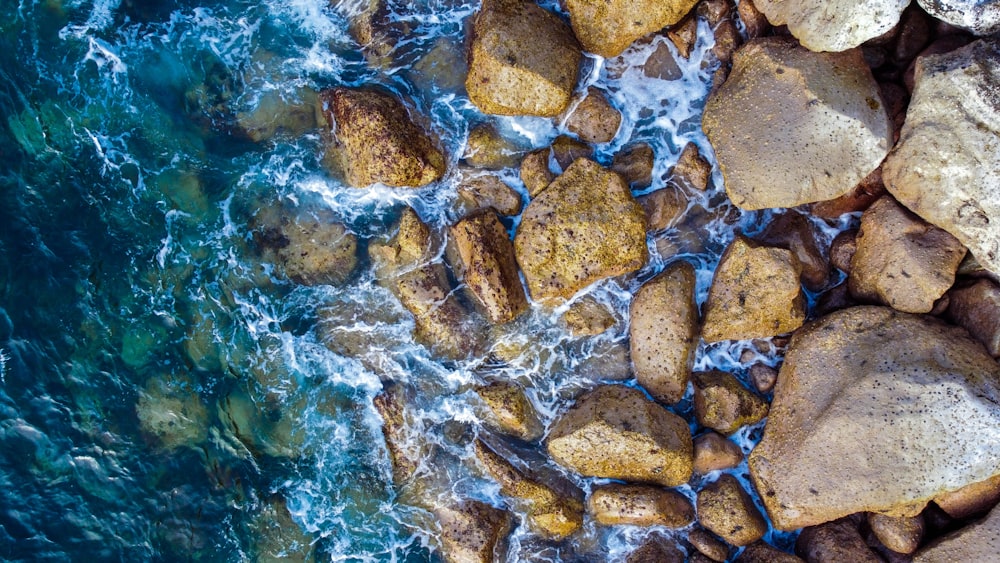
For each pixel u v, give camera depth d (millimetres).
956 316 9109
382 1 10312
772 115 8984
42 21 10281
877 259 9141
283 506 10297
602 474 9938
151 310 10219
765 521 9812
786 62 8977
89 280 10078
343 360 10414
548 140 10203
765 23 9586
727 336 9750
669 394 9930
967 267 9000
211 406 10234
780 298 9297
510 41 9398
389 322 10375
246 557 10133
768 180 8953
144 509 9828
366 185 10266
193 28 10461
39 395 9695
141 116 10367
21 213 9984
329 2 10375
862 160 8758
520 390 10242
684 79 10070
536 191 10008
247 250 10398
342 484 10375
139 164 10359
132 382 10031
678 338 9695
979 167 8148
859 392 8781
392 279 10328
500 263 9836
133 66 10375
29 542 9391
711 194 10031
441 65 10297
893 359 8773
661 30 9906
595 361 10258
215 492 10109
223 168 10438
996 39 8180
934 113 8391
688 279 9859
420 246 10195
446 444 10312
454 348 10312
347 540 10352
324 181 10383
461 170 10242
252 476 10258
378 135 9648
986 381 8461
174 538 9883
